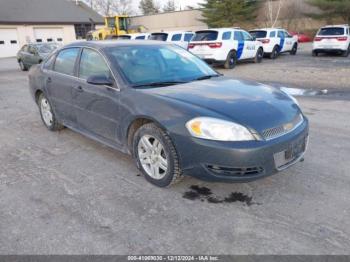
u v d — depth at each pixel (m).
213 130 2.96
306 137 3.48
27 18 33.78
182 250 2.55
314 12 37.47
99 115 4.09
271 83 10.38
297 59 17.80
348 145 4.59
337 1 34.06
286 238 2.65
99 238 2.72
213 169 3.04
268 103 3.36
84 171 4.00
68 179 3.80
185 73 4.22
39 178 3.85
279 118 3.18
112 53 4.07
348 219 2.87
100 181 3.72
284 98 3.66
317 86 9.57
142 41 4.68
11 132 5.75
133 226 2.87
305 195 3.28
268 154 2.99
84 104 4.32
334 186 3.44
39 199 3.37
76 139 5.20
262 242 2.61
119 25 27.61
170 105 3.24
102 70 4.04
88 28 39.84
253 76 12.04
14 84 12.43
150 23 48.00
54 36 36.41
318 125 5.59
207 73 4.39
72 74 4.61
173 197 3.32
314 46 18.53
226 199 3.26
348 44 18.05
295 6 38.34
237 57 15.14
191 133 3.04
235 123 2.97
